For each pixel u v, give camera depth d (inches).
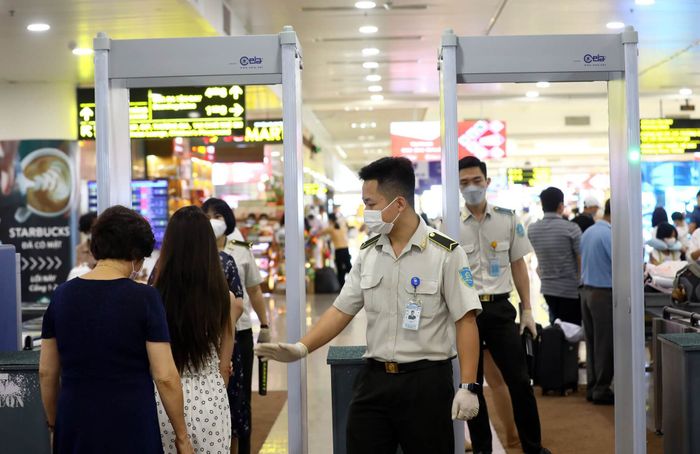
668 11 402.6
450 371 121.3
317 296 674.2
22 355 159.8
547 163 1365.7
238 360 169.8
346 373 150.1
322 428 241.6
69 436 109.2
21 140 435.2
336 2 381.1
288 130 155.1
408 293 119.6
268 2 377.1
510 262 197.8
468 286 118.6
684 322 220.1
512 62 158.7
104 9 319.3
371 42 473.1
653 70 576.1
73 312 110.0
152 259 409.1
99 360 108.8
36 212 433.7
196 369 129.0
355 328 468.1
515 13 405.4
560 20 422.3
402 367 118.9
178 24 345.7
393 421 119.6
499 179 1115.9
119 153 162.4
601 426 231.8
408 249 120.6
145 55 158.4
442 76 159.2
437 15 407.8
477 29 443.5
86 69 431.2
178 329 128.0
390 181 119.9
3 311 183.0
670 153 561.0
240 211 701.3
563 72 159.6
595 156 1263.5
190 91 298.7
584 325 265.6
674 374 170.6
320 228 797.9
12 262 184.4
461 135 683.4
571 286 284.7
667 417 175.2
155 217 432.8
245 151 602.2
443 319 120.6
